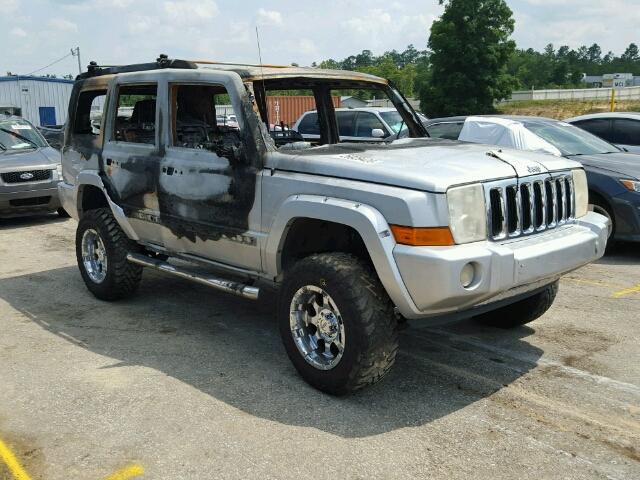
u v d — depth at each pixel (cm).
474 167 396
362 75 546
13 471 333
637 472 330
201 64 539
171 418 386
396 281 370
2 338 531
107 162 592
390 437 364
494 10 4547
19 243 940
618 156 843
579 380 441
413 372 454
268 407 400
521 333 533
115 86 585
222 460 340
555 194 433
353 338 384
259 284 480
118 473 330
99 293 623
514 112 5478
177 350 499
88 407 402
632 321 560
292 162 427
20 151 1148
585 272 730
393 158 418
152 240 561
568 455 346
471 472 329
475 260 364
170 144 522
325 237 448
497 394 420
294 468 332
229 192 464
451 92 4697
